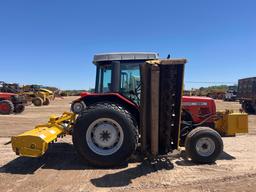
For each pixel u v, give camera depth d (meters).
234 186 4.00
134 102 5.38
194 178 4.32
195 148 5.01
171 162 5.10
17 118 12.56
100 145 4.88
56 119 5.33
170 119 4.93
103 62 5.51
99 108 4.87
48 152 5.71
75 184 4.08
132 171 4.64
